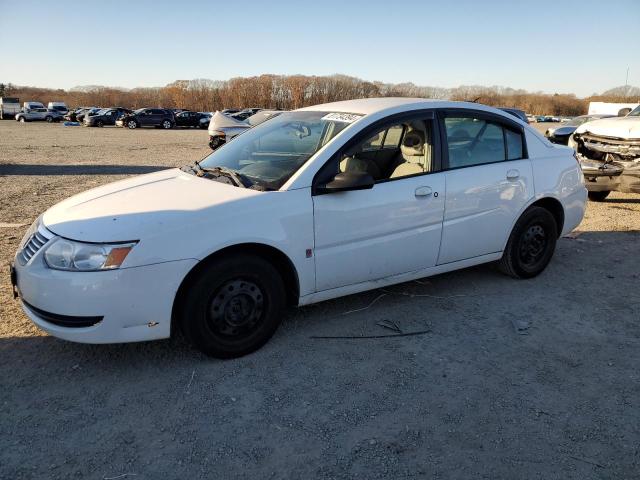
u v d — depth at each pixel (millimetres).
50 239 3127
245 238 3250
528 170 4641
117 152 19062
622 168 7758
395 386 3150
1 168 13328
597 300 4508
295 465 2480
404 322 4020
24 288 3135
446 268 4324
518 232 4711
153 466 2457
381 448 2604
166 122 43344
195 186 3641
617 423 2822
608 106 37750
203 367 3330
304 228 3477
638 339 3811
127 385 3117
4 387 3078
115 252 2967
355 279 3814
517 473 2439
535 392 3109
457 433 2725
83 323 3021
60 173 12500
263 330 3492
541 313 4223
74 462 2475
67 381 3152
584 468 2480
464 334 3840
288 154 3850
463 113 4316
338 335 3789
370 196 3732
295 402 2977
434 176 4070
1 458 2490
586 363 3457
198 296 3197
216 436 2678
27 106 52781
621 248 6078
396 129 4039
